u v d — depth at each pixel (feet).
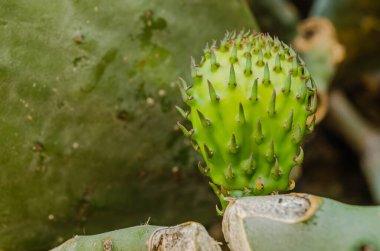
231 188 1.39
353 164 2.81
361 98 2.73
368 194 2.81
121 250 1.37
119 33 1.73
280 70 1.38
